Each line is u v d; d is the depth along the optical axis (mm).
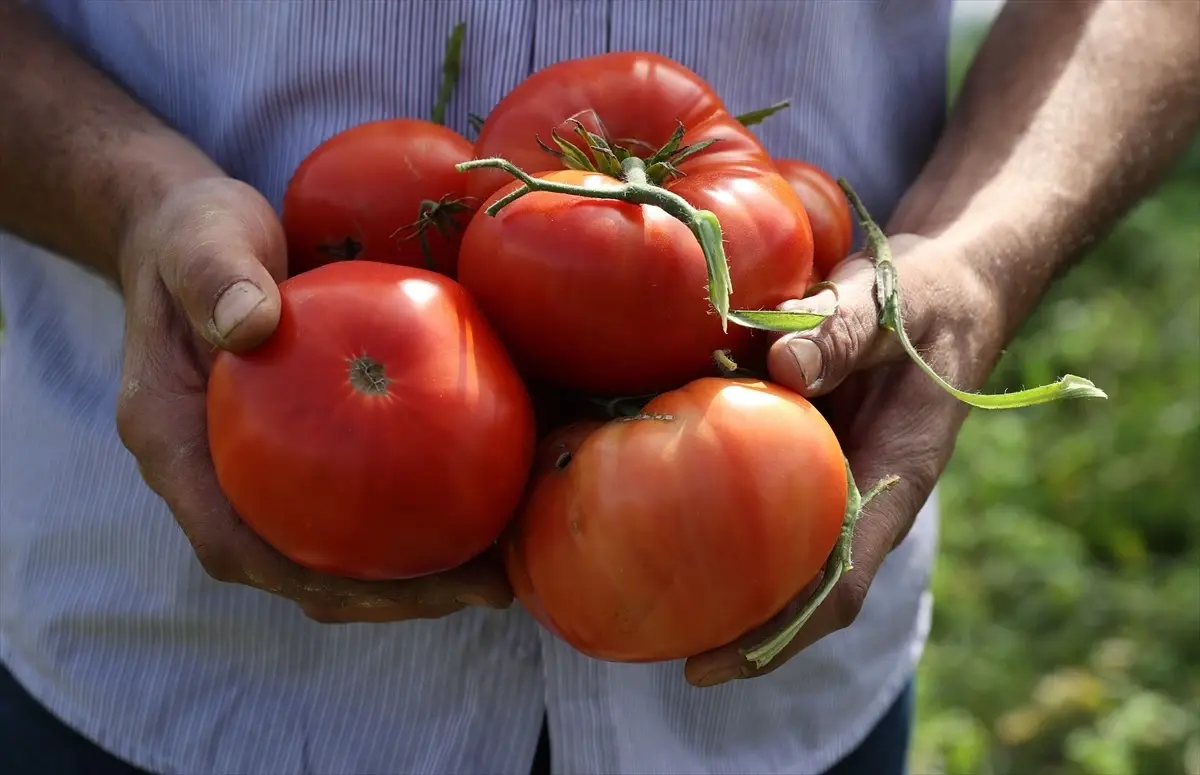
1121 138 610
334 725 558
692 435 394
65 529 559
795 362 414
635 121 456
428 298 406
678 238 405
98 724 562
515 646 541
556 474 413
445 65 532
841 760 636
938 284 511
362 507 393
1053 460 1575
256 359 400
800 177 496
